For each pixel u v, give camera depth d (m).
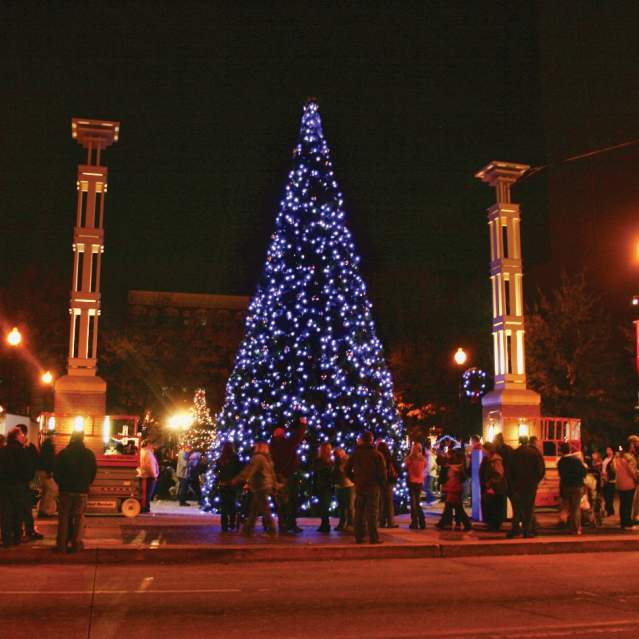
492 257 19.28
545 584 9.75
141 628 7.11
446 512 15.71
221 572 10.79
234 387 19.95
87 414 16.36
